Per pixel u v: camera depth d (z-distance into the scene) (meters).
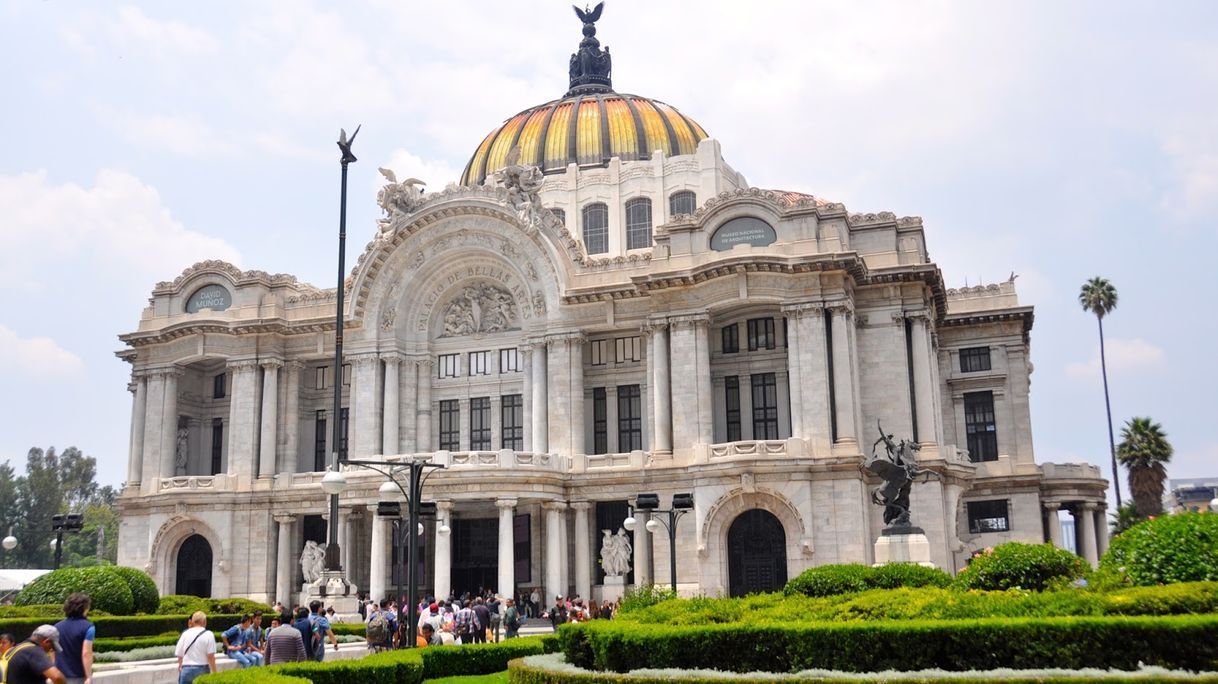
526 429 76.75
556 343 75.81
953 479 72.06
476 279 81.25
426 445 79.69
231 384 81.94
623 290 73.62
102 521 175.88
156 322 84.62
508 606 57.25
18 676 17.84
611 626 27.73
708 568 66.31
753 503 66.50
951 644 23.05
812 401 67.38
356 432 78.75
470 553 76.25
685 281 70.50
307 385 83.88
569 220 89.12
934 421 71.19
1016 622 22.59
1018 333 82.69
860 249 73.81
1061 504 83.81
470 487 68.38
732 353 74.06
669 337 72.25
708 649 25.20
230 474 79.44
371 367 79.69
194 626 25.61
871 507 69.44
